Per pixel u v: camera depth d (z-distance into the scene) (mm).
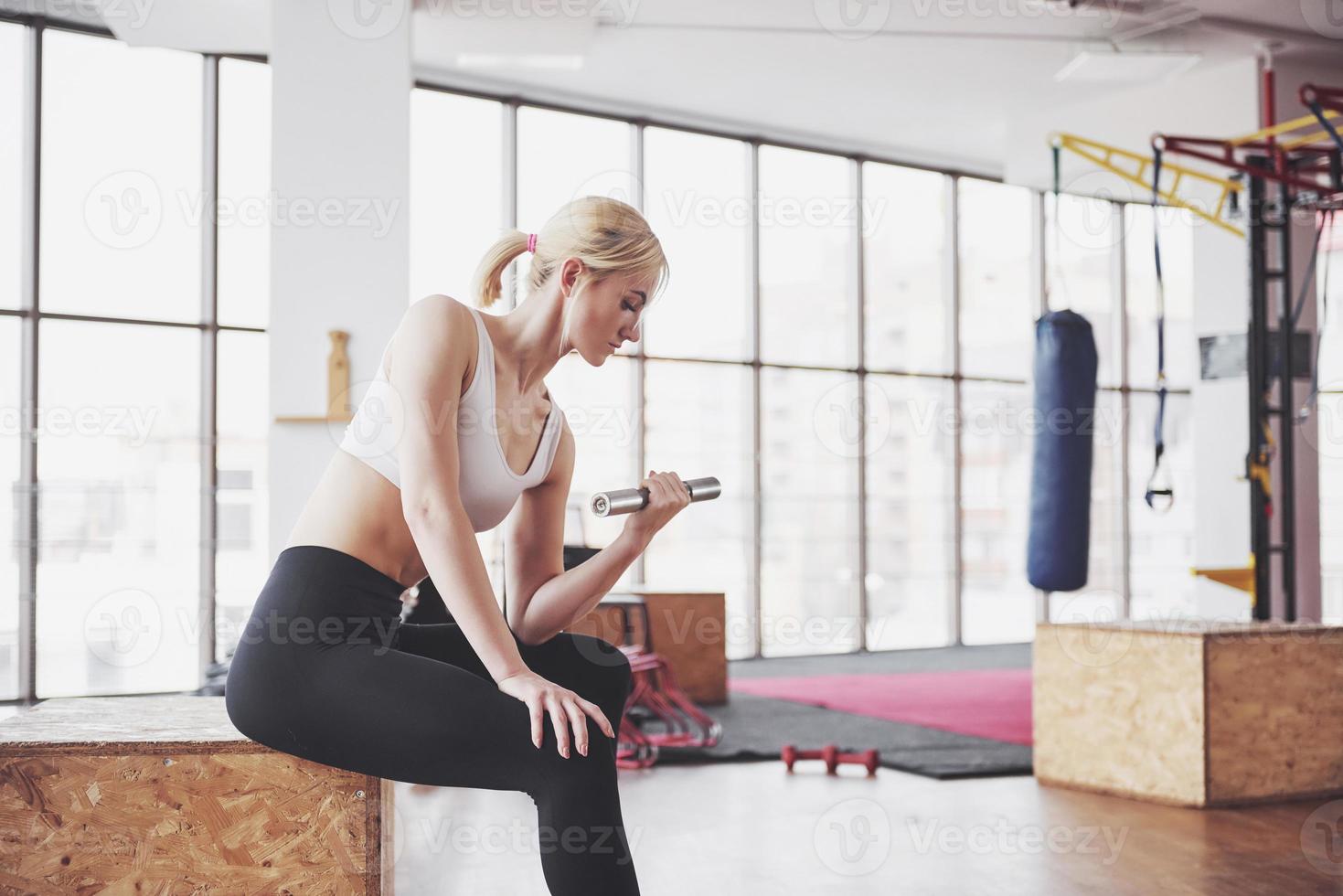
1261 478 4844
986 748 4668
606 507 1604
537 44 6438
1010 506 10898
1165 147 4648
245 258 6727
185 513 6543
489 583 1425
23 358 6168
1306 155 5109
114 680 6344
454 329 1479
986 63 7484
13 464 6152
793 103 8258
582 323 1554
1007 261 9969
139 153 6500
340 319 5293
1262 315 4887
